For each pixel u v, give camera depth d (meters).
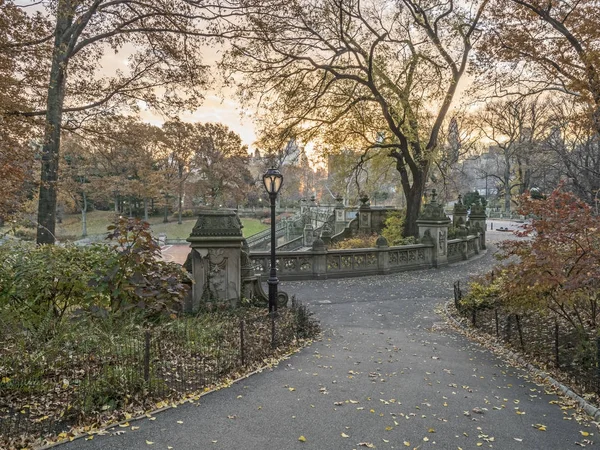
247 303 9.08
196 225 8.83
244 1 13.40
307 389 5.08
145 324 6.55
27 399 4.18
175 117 15.83
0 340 5.07
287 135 21.52
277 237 44.84
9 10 10.71
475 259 21.55
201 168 49.28
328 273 15.40
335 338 8.02
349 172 25.56
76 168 40.03
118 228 6.54
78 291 6.31
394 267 16.94
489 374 5.91
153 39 14.45
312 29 17.84
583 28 10.62
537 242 6.39
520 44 12.03
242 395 4.82
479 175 75.56
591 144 15.82
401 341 7.84
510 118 41.91
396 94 20.02
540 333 7.33
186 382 4.97
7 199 10.23
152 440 3.68
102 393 4.27
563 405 4.78
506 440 3.88
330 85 20.83
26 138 12.37
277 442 3.72
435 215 18.47
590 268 5.91
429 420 4.28
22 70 12.30
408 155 21.44
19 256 6.21
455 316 9.85
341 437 3.85
